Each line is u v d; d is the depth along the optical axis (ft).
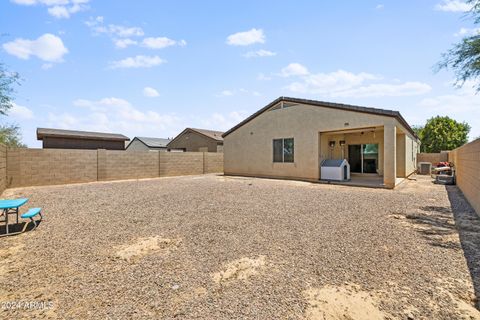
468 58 23.11
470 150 24.68
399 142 49.16
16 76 42.14
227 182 43.32
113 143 81.05
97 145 77.87
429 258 11.60
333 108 40.68
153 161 55.62
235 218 19.11
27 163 39.83
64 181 43.32
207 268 10.87
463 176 30.30
